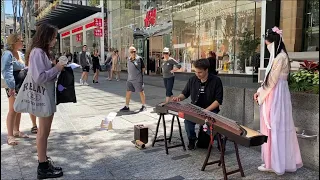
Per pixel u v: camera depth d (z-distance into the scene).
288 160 3.23
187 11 14.06
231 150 4.14
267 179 3.21
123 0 19.20
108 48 20.23
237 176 3.30
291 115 3.26
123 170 3.52
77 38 26.34
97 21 20.86
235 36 11.64
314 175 3.27
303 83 3.68
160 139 4.50
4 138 4.73
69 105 7.80
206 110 3.63
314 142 3.36
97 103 8.10
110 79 14.89
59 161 3.81
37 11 30.84
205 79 3.99
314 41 9.63
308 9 9.75
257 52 10.72
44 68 3.01
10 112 4.34
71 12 22.33
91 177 3.32
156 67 16.61
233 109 4.70
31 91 3.07
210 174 3.38
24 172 3.45
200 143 4.21
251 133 2.88
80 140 4.69
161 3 15.77
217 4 12.45
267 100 3.25
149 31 16.50
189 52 13.95
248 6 11.08
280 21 10.17
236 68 11.55
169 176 3.33
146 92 10.13
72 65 3.34
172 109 3.88
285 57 3.15
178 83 12.41
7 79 4.05
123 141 4.63
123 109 6.94
